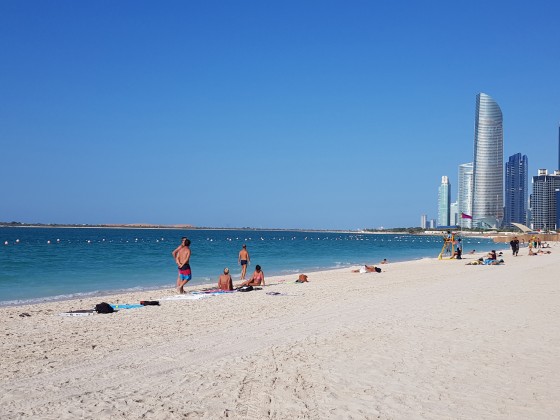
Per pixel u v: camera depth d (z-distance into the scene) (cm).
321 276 2902
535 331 1130
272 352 957
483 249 8388
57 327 1241
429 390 729
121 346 1021
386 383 762
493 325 1206
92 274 3080
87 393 722
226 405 674
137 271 3297
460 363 867
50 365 875
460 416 632
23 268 3394
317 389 737
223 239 13112
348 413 644
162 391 732
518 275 2670
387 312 1427
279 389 738
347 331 1151
